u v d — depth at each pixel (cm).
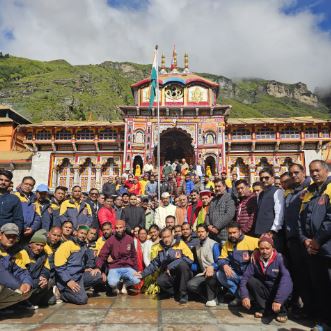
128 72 17562
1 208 665
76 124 2642
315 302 595
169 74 2584
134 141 2419
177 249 755
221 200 823
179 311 636
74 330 521
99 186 2581
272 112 17375
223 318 591
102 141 2592
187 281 707
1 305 580
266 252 600
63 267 705
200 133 2416
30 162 2609
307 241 552
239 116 14438
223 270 688
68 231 751
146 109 2433
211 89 2472
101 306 673
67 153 2631
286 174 747
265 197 734
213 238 821
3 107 2939
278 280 598
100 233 1028
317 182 569
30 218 762
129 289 826
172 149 2734
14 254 648
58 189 1023
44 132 2645
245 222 777
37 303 667
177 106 2391
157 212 1130
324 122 2433
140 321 570
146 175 1884
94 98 10281
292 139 2505
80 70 12431
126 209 1025
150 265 785
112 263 791
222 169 2342
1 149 2820
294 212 642
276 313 610
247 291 613
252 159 2559
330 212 513
